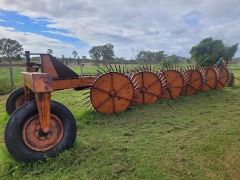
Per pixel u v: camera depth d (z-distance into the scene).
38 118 4.38
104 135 5.81
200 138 5.48
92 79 7.59
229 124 6.59
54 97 11.50
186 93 11.29
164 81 9.87
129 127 6.50
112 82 7.84
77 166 4.23
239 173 3.90
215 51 22.45
